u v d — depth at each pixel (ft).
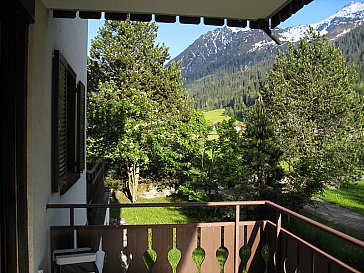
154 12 9.74
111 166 46.39
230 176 35.60
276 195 34.58
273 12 9.61
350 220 36.40
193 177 39.40
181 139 41.01
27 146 7.18
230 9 9.37
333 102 49.03
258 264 10.03
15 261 6.72
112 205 9.20
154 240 9.53
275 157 35.86
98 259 13.10
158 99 52.85
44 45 8.59
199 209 38.96
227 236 9.97
